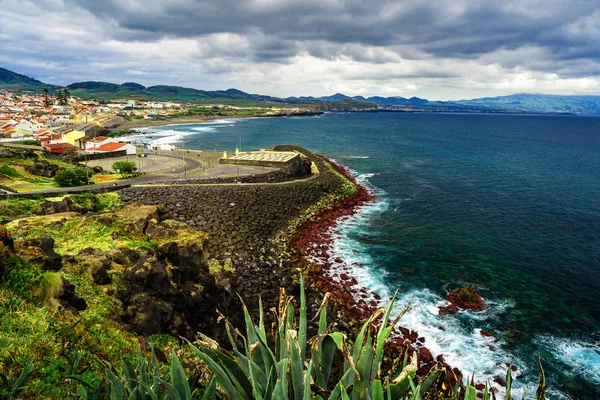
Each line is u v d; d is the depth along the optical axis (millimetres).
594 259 34094
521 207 50844
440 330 23250
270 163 68688
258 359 3607
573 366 20375
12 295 9406
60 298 10992
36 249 13641
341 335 3238
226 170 65438
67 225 20828
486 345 21953
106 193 42062
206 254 20594
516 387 18906
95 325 10859
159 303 14398
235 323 19906
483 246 37031
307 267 31672
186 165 71875
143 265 14891
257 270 30484
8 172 50875
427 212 48406
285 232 39562
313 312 24859
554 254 35188
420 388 3322
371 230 41625
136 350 10602
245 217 40562
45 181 50500
